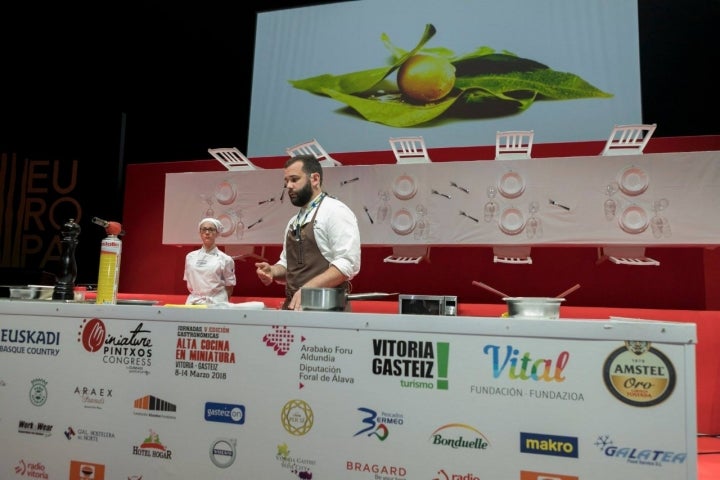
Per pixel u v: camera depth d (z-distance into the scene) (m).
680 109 4.39
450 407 0.93
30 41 5.39
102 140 5.22
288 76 5.01
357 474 0.97
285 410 1.02
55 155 5.27
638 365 0.85
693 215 2.84
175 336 1.11
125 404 1.12
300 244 1.99
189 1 5.37
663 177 2.89
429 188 3.22
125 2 5.32
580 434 0.87
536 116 4.36
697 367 2.51
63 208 5.16
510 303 1.18
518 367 0.90
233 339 1.07
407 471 0.94
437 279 3.47
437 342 0.95
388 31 4.80
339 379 0.99
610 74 4.22
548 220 3.03
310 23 5.01
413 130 4.63
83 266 5.01
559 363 0.89
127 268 4.15
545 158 3.05
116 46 5.44
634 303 3.16
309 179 2.04
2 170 5.28
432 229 3.20
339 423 0.98
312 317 1.02
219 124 5.40
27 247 5.13
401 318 0.97
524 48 4.43
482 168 3.14
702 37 4.34
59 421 1.16
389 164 3.29
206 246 3.58
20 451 1.18
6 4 5.16
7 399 1.21
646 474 0.83
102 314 1.16
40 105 5.36
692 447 0.82
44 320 1.21
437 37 4.66
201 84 5.42
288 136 4.95
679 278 3.09
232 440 1.04
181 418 1.08
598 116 4.22
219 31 5.39
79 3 5.28
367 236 3.30
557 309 1.15
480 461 0.91
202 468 1.06
